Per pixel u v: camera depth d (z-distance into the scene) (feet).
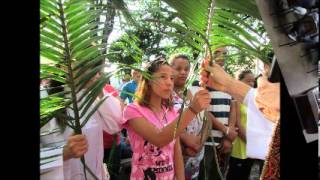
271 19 3.63
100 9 5.13
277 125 4.55
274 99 5.82
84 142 5.31
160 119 6.52
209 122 6.07
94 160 6.50
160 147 6.29
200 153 8.23
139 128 6.30
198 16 5.35
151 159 6.40
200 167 8.23
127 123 6.54
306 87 3.63
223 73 5.93
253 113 6.46
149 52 5.78
